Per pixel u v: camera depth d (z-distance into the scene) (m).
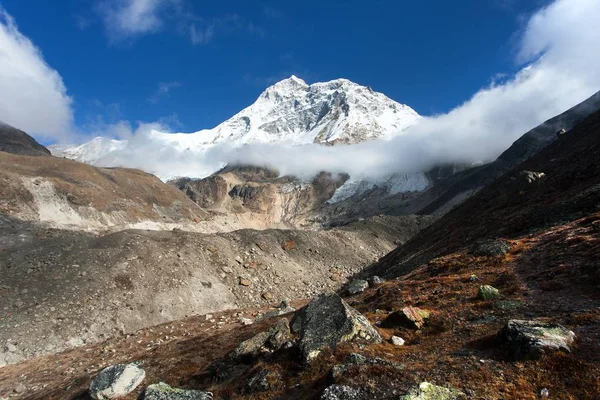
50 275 57.00
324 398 14.12
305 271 86.25
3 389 34.31
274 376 18.69
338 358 18.25
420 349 18.19
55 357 42.84
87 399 25.05
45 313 50.25
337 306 21.91
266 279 76.69
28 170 148.62
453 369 14.77
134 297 58.59
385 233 132.88
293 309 49.69
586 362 13.24
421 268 40.31
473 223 60.66
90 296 55.50
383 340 20.11
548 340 14.34
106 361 37.16
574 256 25.77
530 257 29.48
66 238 68.56
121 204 161.38
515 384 13.04
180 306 61.16
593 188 40.44
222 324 48.72
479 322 20.16
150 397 18.70
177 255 70.44
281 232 98.94
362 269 94.81
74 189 147.00
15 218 112.25
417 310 23.06
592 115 82.81
